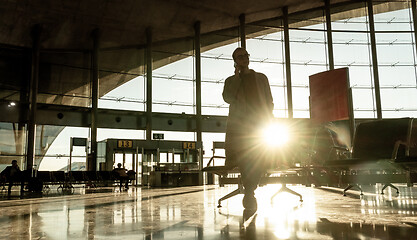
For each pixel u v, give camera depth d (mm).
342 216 2564
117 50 23188
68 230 2152
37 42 19938
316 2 23578
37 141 20016
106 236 1888
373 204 3734
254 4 21391
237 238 1706
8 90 20656
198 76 22406
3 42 20656
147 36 21953
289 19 24141
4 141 19391
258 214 2785
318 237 1686
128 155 19922
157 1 19078
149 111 21625
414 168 3664
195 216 2783
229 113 3244
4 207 4645
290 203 3986
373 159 3551
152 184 16609
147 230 2076
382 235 1716
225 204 4129
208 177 19203
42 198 7426
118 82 22641
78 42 21953
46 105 20391
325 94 11508
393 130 4176
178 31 22828
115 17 19953
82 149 20562
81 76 22422
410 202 4008
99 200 5809
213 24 22906
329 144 4277
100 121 21406
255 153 3164
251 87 3199
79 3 18078
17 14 18297
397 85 23266
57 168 20125
